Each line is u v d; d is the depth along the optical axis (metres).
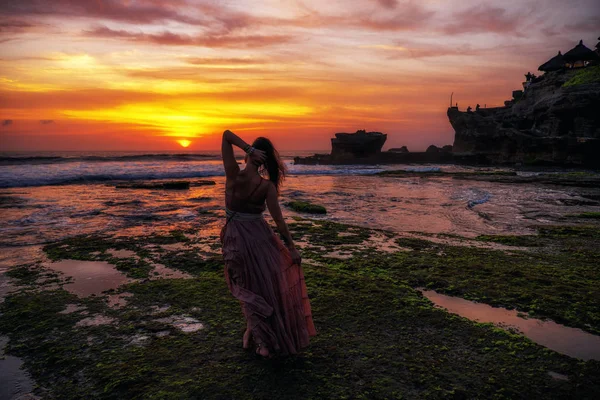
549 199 16.44
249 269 3.02
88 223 9.36
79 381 2.78
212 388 2.66
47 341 3.39
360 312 4.05
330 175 34.72
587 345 3.53
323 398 2.57
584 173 38.62
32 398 2.58
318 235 8.09
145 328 3.66
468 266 5.88
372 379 2.82
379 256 6.48
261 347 2.97
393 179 28.28
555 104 59.91
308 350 3.25
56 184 20.59
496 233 9.20
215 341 3.39
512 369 3.00
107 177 24.48
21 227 8.75
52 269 5.61
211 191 17.44
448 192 18.36
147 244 7.13
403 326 3.75
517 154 61.22
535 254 6.95
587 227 9.81
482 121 85.12
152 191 17.11
